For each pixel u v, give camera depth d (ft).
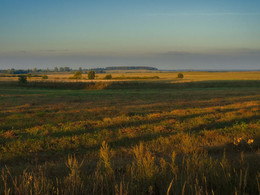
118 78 352.28
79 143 25.54
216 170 13.66
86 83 186.80
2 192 11.93
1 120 41.42
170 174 13.21
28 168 17.07
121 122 37.42
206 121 37.27
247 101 72.69
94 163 17.90
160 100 82.99
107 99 88.69
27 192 11.29
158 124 35.68
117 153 21.24
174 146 23.03
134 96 101.96
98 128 33.53
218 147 22.00
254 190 11.75
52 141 25.81
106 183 12.50
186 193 11.43
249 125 32.48
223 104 66.13
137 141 25.72
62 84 185.68
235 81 223.51
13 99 87.20
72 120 41.60
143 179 12.61
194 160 15.28
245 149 21.67
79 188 12.04
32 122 39.06
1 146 24.57
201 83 203.92
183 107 60.80
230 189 11.62
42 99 87.97
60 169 16.53
